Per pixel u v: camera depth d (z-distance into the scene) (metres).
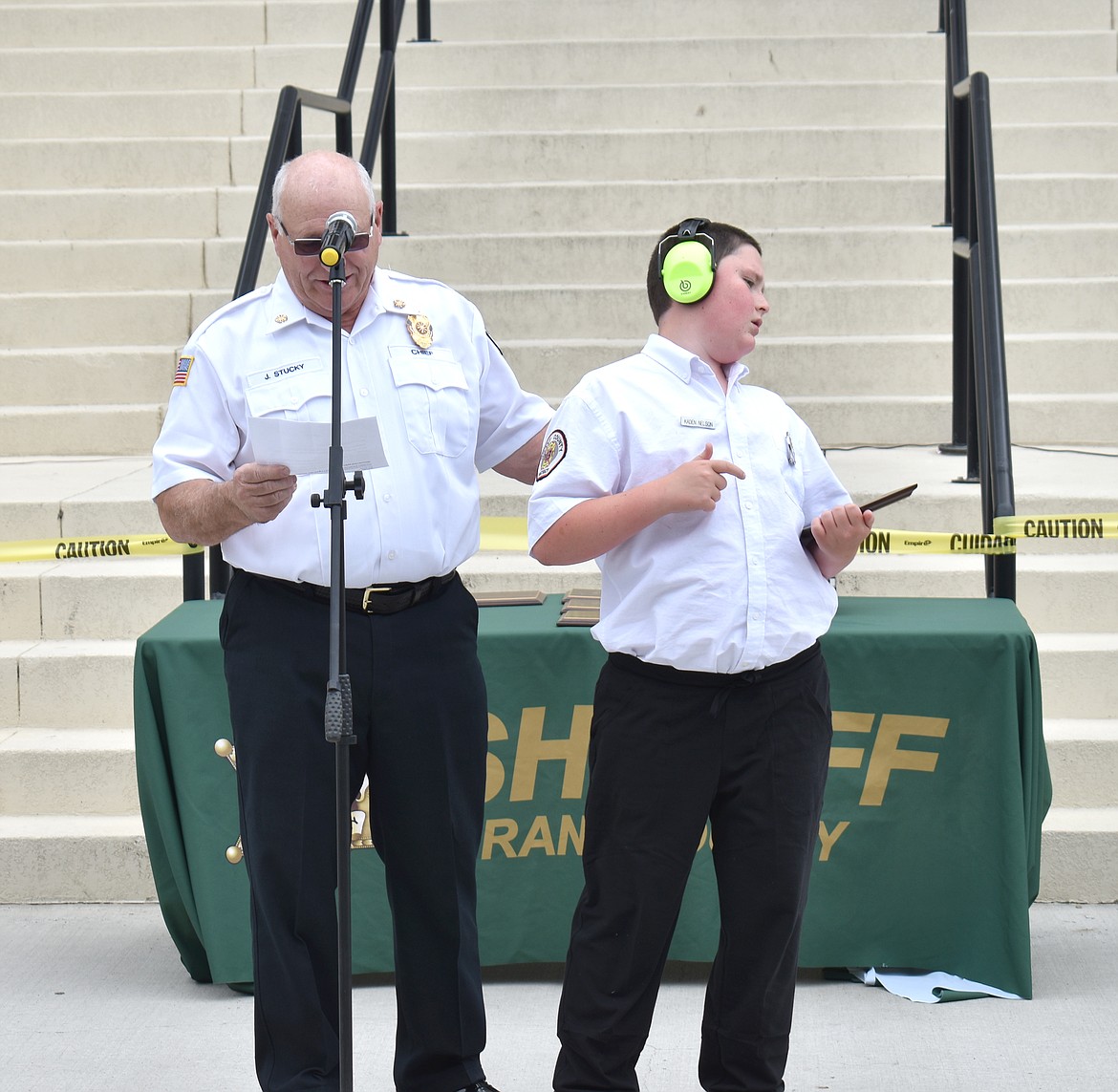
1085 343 13.24
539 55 16.81
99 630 10.20
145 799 7.65
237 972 7.54
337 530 5.00
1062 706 9.41
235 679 6.00
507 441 6.52
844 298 13.95
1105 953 7.91
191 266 14.87
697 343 5.75
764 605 5.57
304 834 5.92
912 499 10.45
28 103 16.47
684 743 5.65
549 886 7.69
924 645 7.43
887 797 7.54
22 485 11.51
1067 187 14.77
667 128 16.25
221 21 17.52
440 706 6.01
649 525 5.62
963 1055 6.87
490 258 14.61
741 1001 5.85
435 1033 6.20
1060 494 10.36
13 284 14.84
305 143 16.19
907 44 16.55
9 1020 7.36
